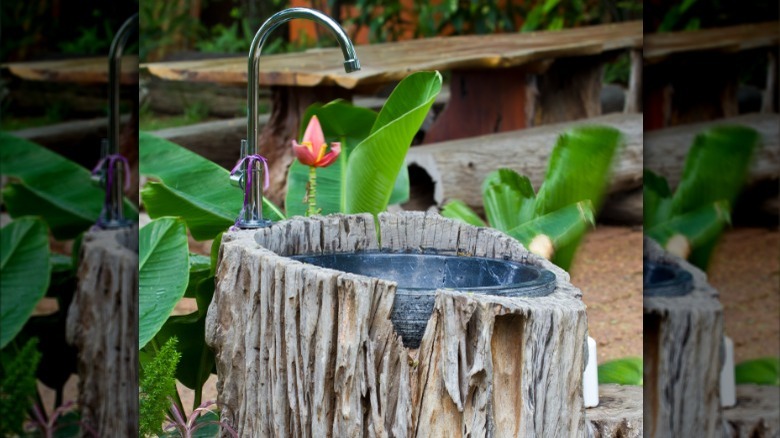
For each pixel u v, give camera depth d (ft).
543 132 15.62
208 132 16.31
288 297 6.71
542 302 6.46
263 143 14.82
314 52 16.51
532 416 6.22
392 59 14.23
